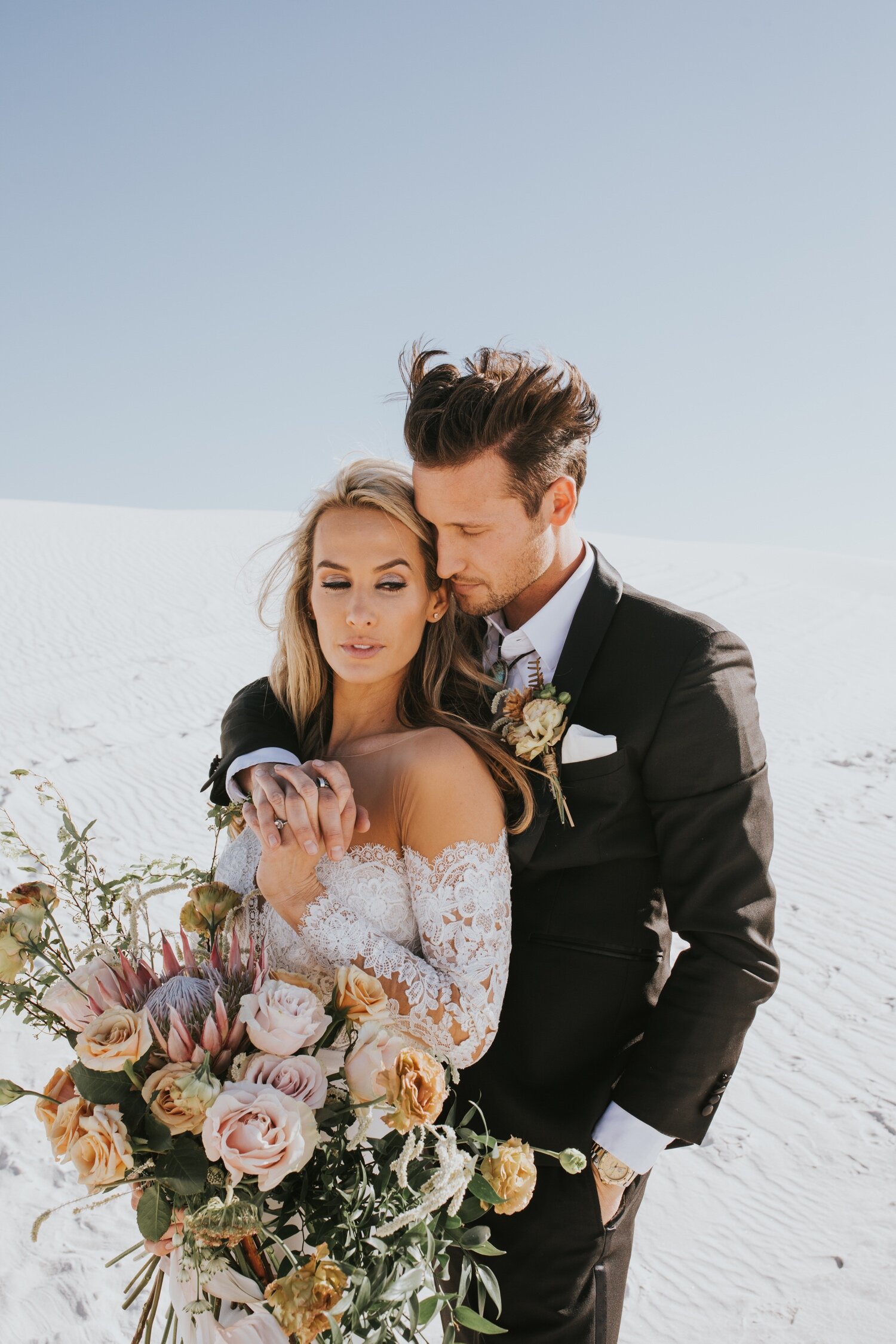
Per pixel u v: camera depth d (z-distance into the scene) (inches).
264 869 70.2
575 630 78.7
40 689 516.7
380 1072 58.3
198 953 72.6
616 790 77.0
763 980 74.2
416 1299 58.1
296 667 83.6
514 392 70.1
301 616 82.4
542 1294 76.5
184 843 317.1
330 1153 61.1
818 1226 147.9
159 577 833.5
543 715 73.6
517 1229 77.2
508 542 73.5
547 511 74.7
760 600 821.2
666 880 78.2
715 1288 135.7
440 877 70.1
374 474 74.8
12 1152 156.3
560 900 79.8
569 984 79.1
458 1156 58.4
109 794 365.1
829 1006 215.6
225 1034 59.2
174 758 412.2
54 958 67.7
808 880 288.2
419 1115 56.0
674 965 77.9
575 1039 79.0
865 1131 171.0
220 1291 63.2
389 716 79.0
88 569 848.9
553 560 78.4
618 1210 80.7
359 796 74.0
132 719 471.2
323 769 69.5
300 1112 56.2
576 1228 76.7
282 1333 60.4
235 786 81.7
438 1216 62.5
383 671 75.0
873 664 603.8
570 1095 78.5
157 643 629.0
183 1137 57.6
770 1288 135.3
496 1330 61.5
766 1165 163.3
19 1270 130.3
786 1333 126.8
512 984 80.3
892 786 378.3
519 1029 79.6
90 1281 128.3
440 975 68.9
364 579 73.6
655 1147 75.9
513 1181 61.4
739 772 75.2
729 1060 75.4
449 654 79.9
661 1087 74.9
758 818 75.9
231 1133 54.6
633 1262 142.1
